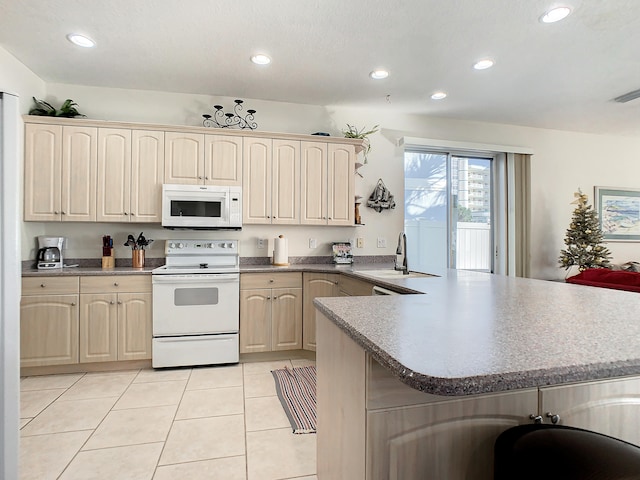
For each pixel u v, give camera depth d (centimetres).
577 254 422
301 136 347
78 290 280
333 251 377
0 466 110
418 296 162
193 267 330
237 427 204
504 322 111
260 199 338
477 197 449
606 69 293
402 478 95
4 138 111
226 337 305
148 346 292
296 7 214
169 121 348
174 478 161
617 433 102
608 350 83
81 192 301
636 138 492
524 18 223
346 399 112
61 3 212
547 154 459
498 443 88
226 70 299
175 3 212
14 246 113
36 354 273
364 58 277
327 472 135
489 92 342
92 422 208
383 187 394
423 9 215
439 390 66
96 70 300
